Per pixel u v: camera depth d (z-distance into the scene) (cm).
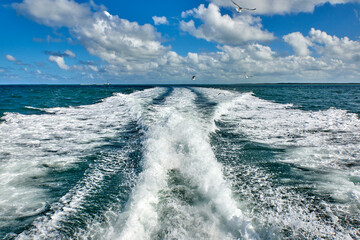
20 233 356
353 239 346
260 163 644
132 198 435
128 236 332
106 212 409
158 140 745
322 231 363
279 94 3369
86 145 804
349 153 723
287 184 520
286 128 1063
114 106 1830
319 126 1097
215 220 381
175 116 1024
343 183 527
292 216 401
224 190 459
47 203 438
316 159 676
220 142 845
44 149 756
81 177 550
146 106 1652
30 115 1386
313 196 469
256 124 1154
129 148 771
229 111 1577
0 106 1766
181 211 405
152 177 521
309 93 3734
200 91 3600
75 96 2862
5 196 462
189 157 624
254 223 381
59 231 360
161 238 338
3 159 660
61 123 1169
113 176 555
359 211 416
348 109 1678
